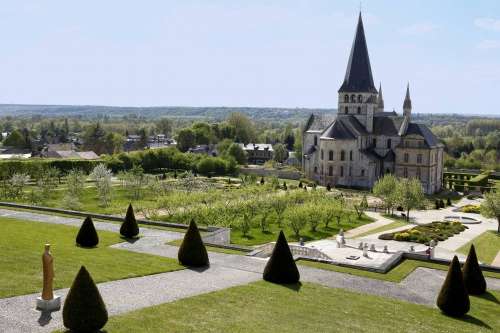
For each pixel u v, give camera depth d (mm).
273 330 29297
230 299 34312
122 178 119875
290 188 123188
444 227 84125
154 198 105438
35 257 41406
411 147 140875
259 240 68938
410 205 94250
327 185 131625
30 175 119688
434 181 143500
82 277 26609
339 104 150750
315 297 36531
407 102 167750
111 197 100062
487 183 155250
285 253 39531
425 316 34656
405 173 142375
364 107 148000
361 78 148375
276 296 35906
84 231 48188
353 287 40438
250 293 36031
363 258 59031
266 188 109062
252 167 191875
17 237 49562
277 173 164250
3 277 35125
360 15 147375
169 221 75875
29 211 67750
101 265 40594
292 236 73312
